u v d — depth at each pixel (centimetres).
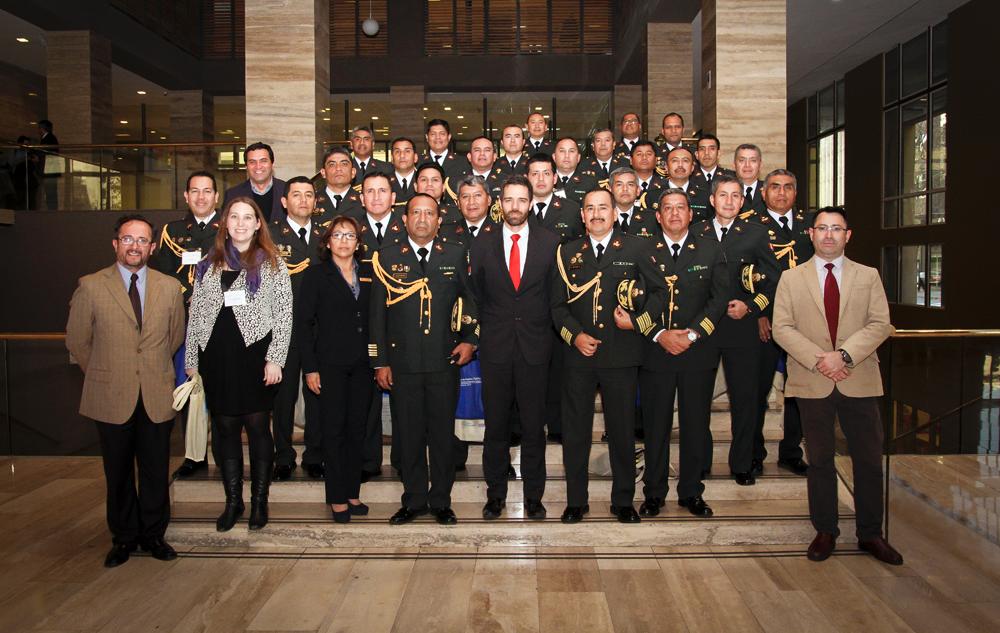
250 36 866
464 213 441
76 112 1337
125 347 380
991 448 607
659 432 412
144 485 393
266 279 389
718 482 443
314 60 865
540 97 1780
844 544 415
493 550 400
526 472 412
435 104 1805
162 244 483
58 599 347
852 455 397
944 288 1191
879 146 1427
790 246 469
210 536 408
